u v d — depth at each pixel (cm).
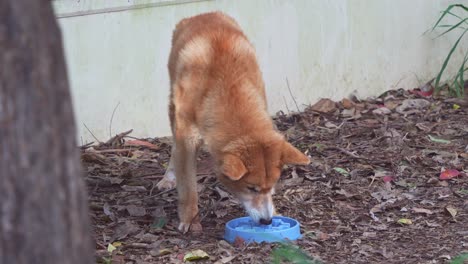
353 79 1132
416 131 993
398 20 1157
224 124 645
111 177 827
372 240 669
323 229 695
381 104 1124
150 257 631
